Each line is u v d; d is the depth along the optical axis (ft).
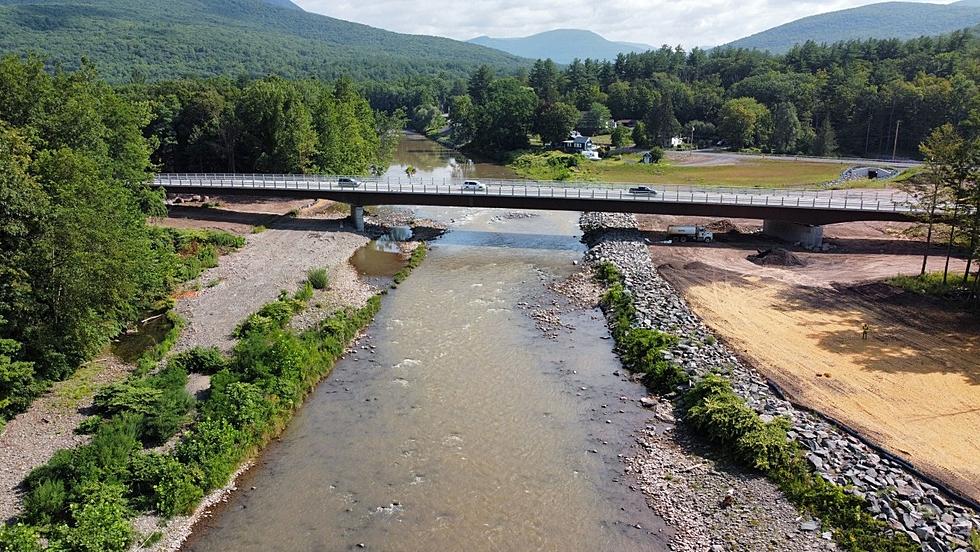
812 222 237.25
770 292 189.67
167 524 95.81
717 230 263.90
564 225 296.30
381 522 98.89
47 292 129.70
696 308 178.29
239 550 92.43
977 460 106.73
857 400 127.03
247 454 114.01
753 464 108.27
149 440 112.98
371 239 265.13
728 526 96.22
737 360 145.69
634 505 102.58
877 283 188.96
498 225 295.69
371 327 173.47
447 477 109.91
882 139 498.69
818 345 153.07
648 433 122.52
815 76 637.71
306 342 151.12
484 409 131.75
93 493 94.07
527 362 153.07
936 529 89.86
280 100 347.97
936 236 214.69
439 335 168.35
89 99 201.57
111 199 151.64
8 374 116.16
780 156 489.67
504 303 192.24
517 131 562.66
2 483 99.86
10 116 183.42
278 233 261.24
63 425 117.08
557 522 98.84
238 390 121.90
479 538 95.50
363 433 122.93
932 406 124.36
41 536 87.66
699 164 458.09
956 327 161.07
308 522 98.63
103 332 144.87
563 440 120.67
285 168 345.31
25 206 124.26
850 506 95.55
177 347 151.74
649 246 241.96
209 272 207.72
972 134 361.30
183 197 314.55
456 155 569.23
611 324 174.29
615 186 279.08
